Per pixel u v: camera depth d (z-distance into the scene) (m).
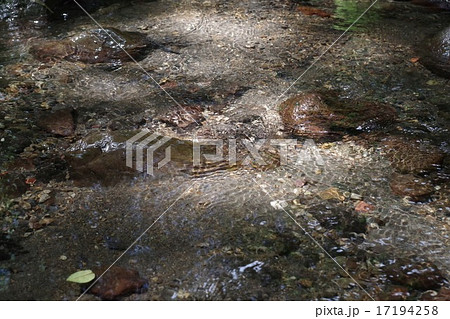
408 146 2.27
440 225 1.86
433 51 3.10
